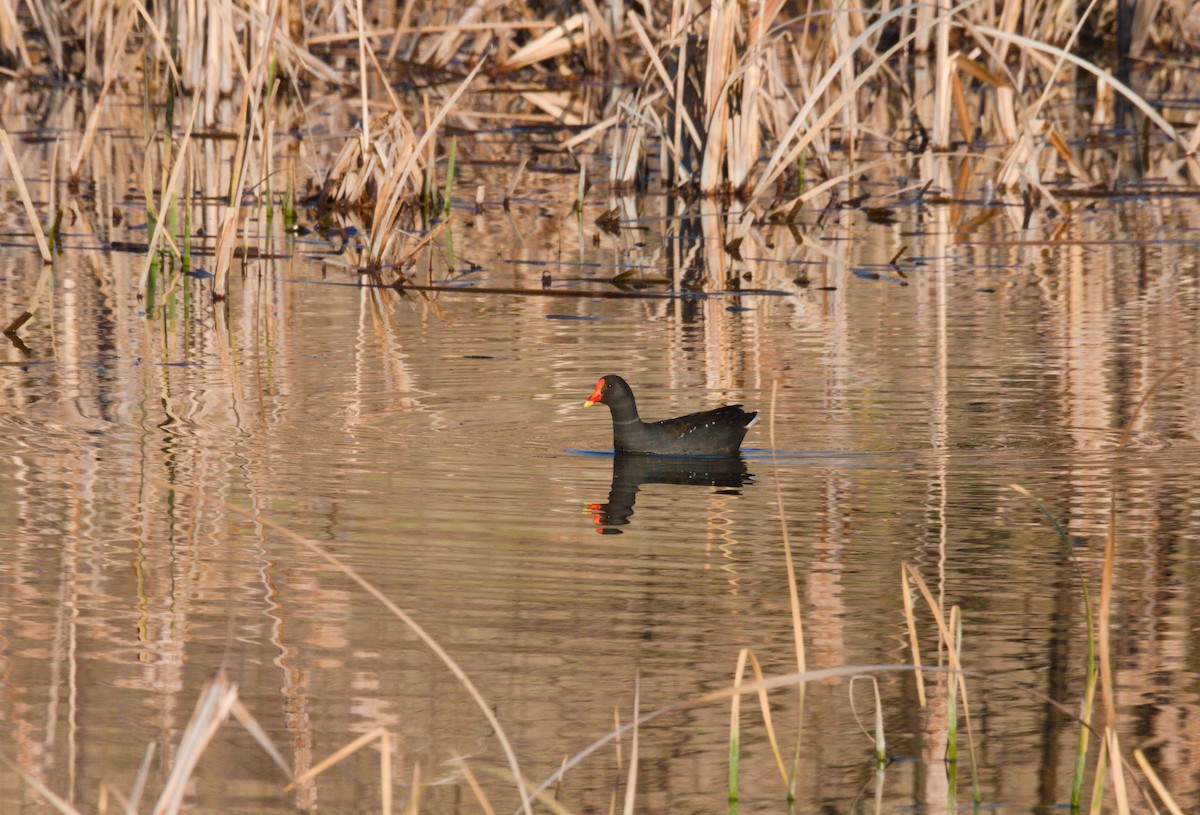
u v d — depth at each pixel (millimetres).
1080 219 26062
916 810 7648
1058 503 12000
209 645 9359
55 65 37562
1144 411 14461
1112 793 7871
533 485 12570
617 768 7816
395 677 8953
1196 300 19531
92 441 13516
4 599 10008
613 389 13414
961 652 9312
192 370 16078
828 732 8445
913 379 15711
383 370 16156
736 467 13094
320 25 39219
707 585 10359
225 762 8039
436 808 7637
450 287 20516
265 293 20172
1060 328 18000
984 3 34500
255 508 11836
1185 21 41562
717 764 8094
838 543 11188
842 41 29500
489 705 8594
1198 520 11562
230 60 33500
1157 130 34781
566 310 19312
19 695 8664
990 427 14031
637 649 9312
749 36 26797
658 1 36188
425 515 11742
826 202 27672
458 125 33906
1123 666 9125
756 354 16844
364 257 22250
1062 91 39844
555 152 32594
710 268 22047
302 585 10320
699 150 27688
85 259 22203
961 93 28922
